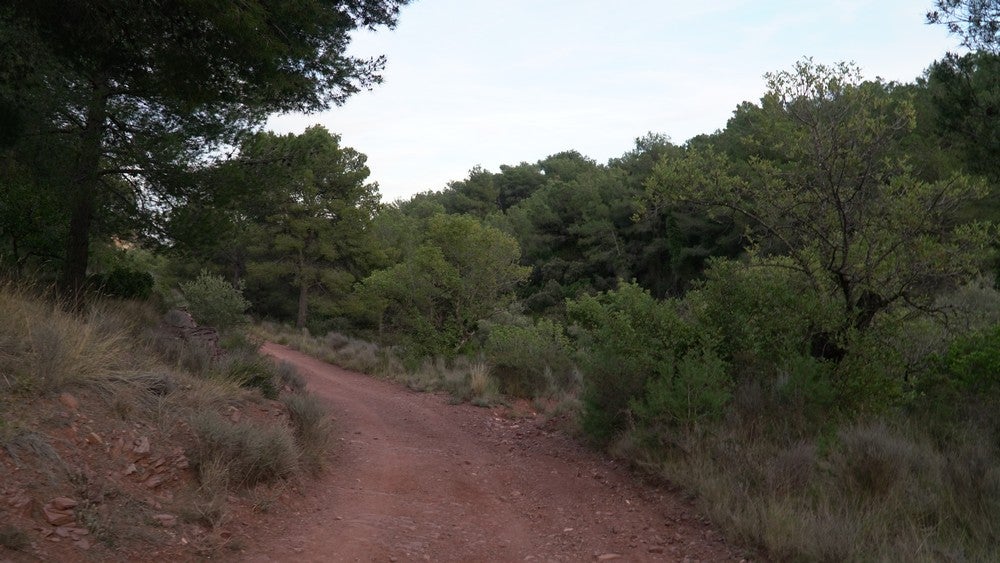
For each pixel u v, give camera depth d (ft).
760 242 34.91
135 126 40.34
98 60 28.63
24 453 16.29
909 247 29.50
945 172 40.68
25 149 33.60
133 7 24.23
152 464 18.89
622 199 166.71
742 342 28.68
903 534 17.39
